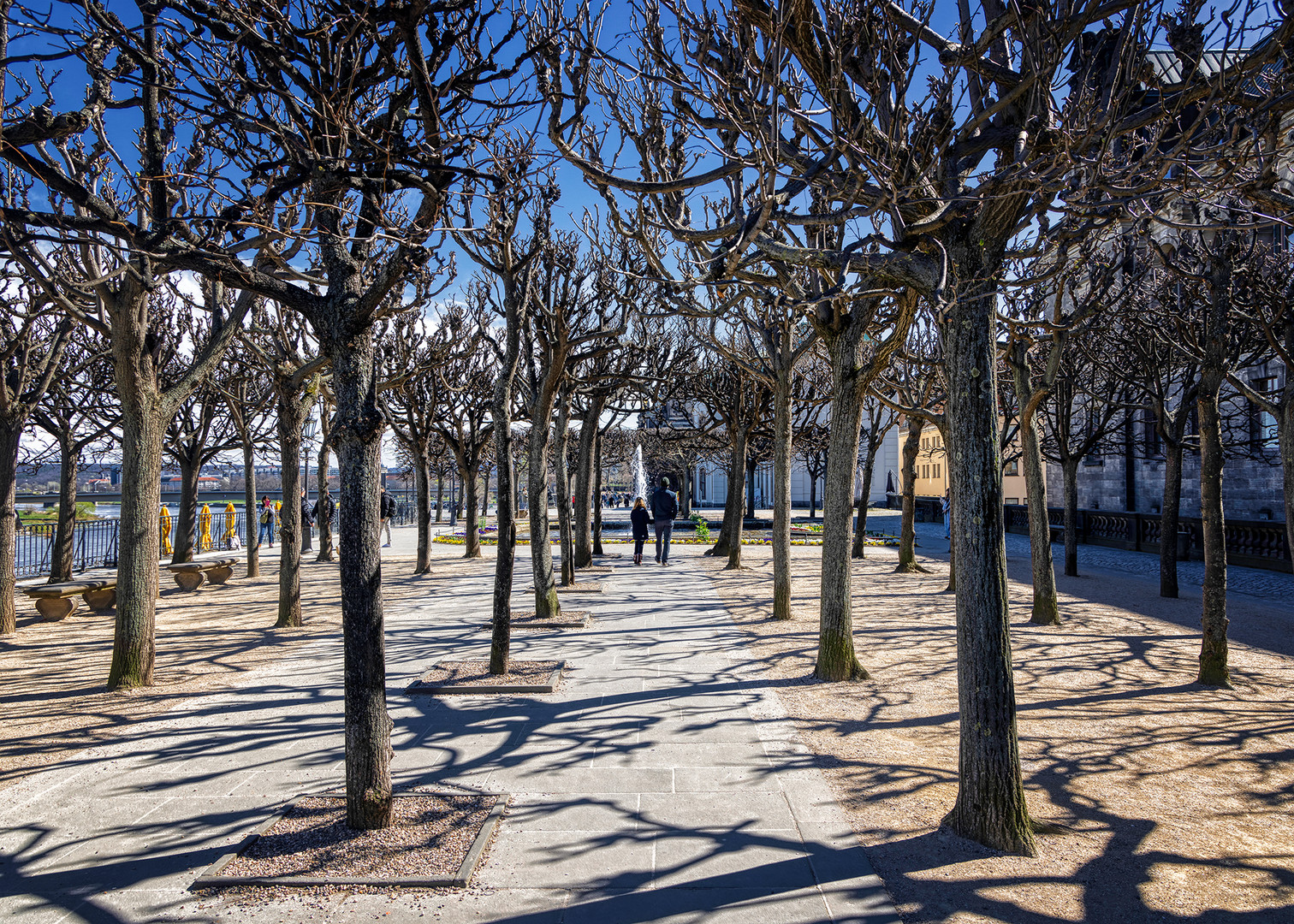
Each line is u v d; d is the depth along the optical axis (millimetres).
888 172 3850
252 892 3414
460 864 3596
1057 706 6410
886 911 3236
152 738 5637
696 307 8188
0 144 3969
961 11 4316
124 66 5762
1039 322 7125
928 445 48812
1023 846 3770
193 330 13469
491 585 14758
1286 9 3463
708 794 4531
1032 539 10367
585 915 3215
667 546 18062
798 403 20453
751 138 4414
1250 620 10383
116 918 3213
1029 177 3512
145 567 7188
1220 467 7109
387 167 4004
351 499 3982
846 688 6961
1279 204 4738
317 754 5293
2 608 9922
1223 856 3729
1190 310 10977
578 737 5598
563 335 10250
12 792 4629
